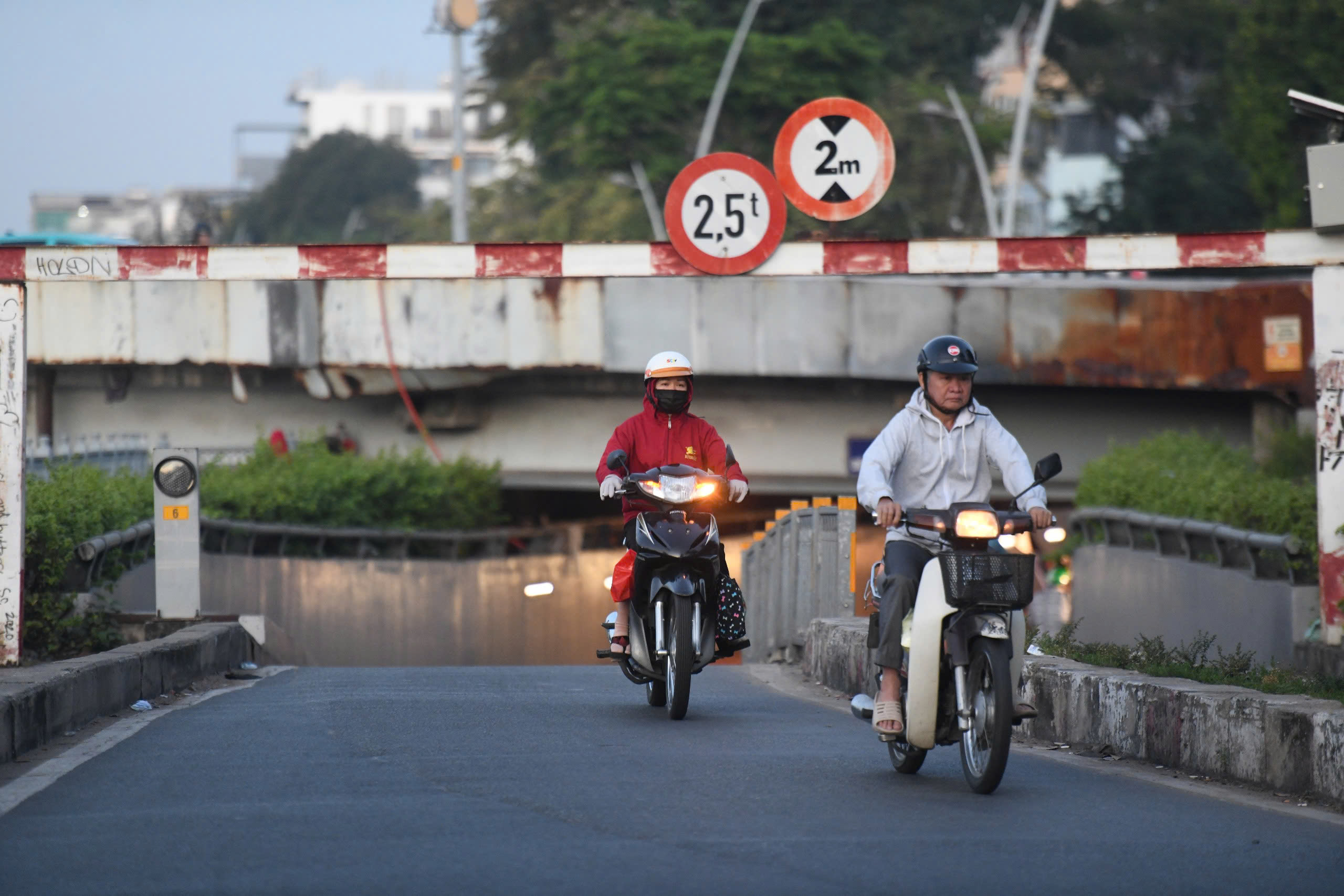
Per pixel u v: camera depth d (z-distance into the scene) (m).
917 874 16.41
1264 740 22.91
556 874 16.23
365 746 25.56
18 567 31.73
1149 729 25.77
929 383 22.70
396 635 72.38
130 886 15.92
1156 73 172.12
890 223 147.12
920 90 148.00
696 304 80.50
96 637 40.25
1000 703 20.73
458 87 117.00
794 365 80.62
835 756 25.14
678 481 30.30
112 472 64.38
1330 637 34.25
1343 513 34.19
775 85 128.38
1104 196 148.50
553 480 89.88
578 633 86.56
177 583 42.97
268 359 82.69
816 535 44.53
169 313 82.94
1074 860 17.27
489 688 37.06
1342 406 33.88
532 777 22.30
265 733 27.17
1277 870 17.06
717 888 15.70
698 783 21.91
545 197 195.12
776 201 35.41
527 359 81.19
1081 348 81.31
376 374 84.12
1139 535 55.22
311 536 69.75
